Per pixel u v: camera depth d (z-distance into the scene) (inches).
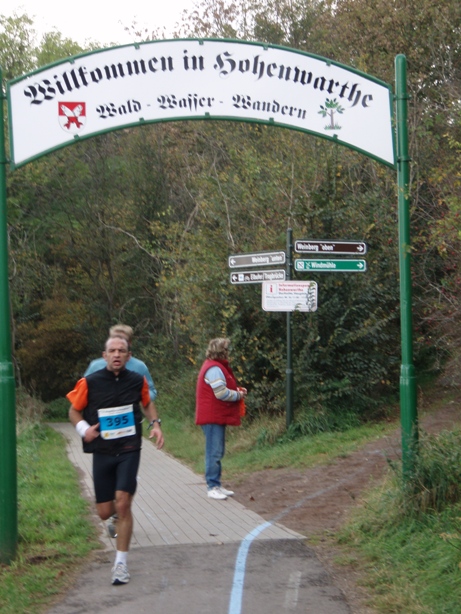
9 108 270.5
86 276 1173.7
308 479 368.8
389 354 558.6
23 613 201.0
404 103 287.1
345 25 751.7
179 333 866.1
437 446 260.4
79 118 276.4
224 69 287.0
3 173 247.9
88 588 218.8
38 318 1213.1
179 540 269.3
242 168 682.2
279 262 465.4
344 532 262.7
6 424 243.1
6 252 244.5
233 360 536.7
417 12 691.4
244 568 233.8
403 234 278.4
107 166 1141.7
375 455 395.9
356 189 617.3
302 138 620.7
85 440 229.1
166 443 577.0
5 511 242.8
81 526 288.0
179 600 207.8
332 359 519.2
